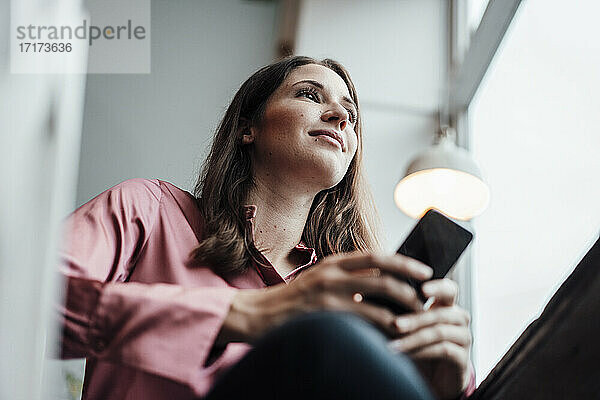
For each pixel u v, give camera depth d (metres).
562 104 2.96
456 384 0.84
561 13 3.09
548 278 2.82
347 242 1.50
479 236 3.60
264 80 1.47
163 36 4.36
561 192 2.84
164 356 0.86
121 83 4.23
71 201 0.67
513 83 3.50
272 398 0.53
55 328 0.62
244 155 1.41
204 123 4.22
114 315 0.89
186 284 1.20
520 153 3.29
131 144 4.13
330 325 0.56
